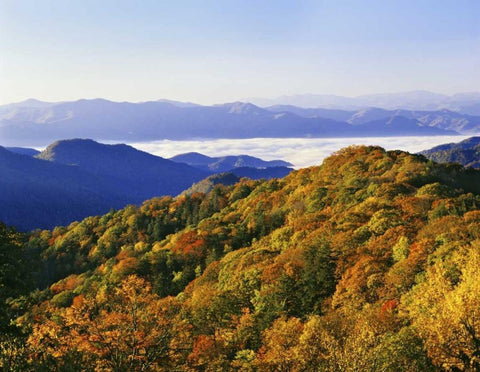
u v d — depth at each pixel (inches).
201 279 3535.9
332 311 2158.0
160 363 1167.6
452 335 1321.4
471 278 1531.7
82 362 1035.3
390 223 3009.4
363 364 1258.0
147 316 1211.9
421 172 4569.4
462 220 2630.4
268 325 2145.7
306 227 3676.2
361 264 2378.2
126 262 4325.8
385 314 1726.1
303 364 1518.2
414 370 1307.8
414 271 2105.1
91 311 1232.2
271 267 2810.0
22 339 1091.9
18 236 1135.6
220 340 2006.6
